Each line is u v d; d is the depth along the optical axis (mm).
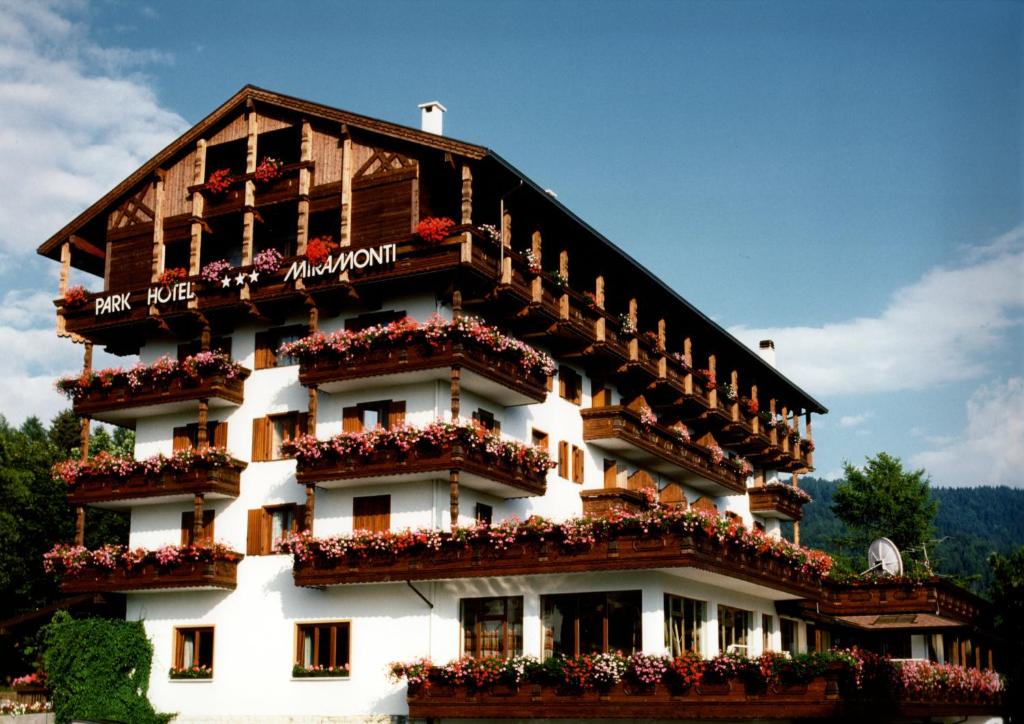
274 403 42375
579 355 44656
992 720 45781
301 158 42219
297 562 39219
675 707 32969
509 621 37031
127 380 43688
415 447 37781
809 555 44031
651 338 48094
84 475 43469
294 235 43750
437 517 38500
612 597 35562
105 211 46312
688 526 34031
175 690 41594
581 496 45188
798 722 33344
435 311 39875
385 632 38562
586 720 35125
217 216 43812
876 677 33125
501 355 39688
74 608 43656
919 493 86312
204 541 41844
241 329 43875
